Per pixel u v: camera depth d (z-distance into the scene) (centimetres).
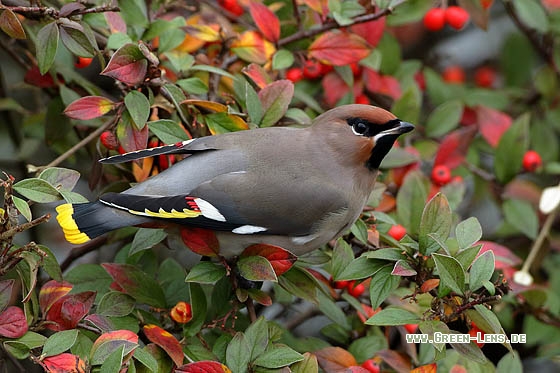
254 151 862
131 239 1025
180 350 794
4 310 757
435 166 1088
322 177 867
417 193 953
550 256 1238
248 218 840
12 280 763
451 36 1470
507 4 1256
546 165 1284
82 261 1223
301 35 1015
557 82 1273
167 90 888
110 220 801
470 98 1237
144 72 866
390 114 889
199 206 823
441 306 782
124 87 909
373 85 1113
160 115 948
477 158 1190
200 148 859
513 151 1143
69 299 794
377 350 916
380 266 820
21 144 1201
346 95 1062
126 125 885
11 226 737
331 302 935
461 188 1038
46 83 1004
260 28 1010
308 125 947
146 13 998
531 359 1172
